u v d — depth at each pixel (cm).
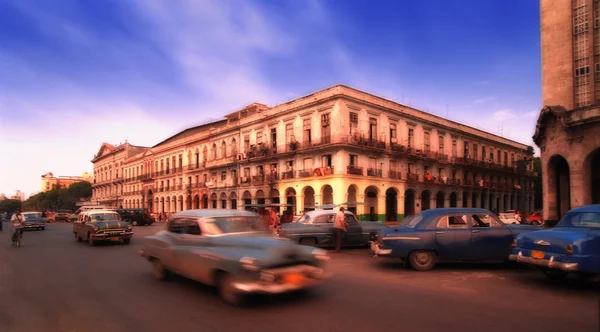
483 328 477
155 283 790
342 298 637
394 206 3812
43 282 823
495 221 930
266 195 3834
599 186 1644
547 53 1952
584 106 1716
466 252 898
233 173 4456
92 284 793
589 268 649
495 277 818
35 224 2727
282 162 3750
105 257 1237
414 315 537
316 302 613
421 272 883
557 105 1858
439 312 550
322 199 3306
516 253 768
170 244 768
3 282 829
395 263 1025
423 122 4016
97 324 525
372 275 848
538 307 573
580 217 762
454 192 4306
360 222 1416
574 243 662
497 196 5091
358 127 3344
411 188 3784
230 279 604
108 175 8212
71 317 559
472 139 4728
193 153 5244
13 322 539
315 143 3400
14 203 14738
